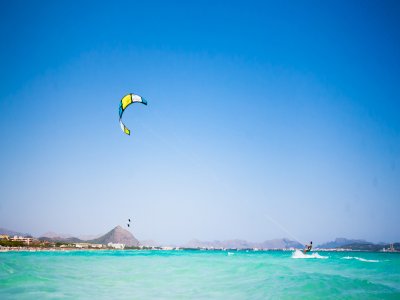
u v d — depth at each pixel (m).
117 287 12.52
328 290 11.23
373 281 15.81
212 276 16.45
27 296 10.17
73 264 24.56
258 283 13.29
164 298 10.24
